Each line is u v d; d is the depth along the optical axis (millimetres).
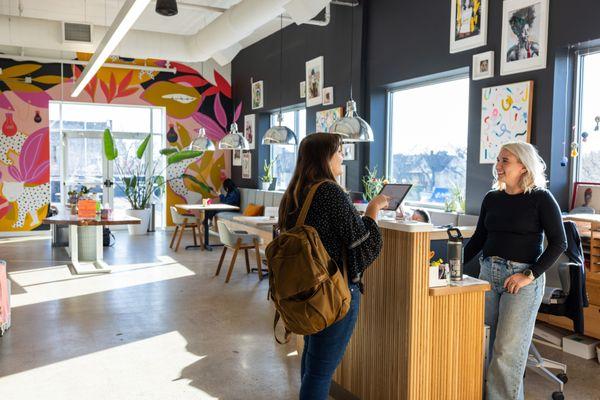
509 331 2869
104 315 5156
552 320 4543
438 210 6395
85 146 11664
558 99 5066
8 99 10750
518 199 2906
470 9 5906
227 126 12594
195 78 12211
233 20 7293
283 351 4184
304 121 10000
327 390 2348
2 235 10852
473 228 4828
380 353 2943
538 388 3492
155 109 12148
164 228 12180
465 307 2900
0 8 8961
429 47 6531
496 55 5641
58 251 9000
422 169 7258
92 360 3965
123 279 6820
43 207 11117
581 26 4773
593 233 4207
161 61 11836
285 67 9938
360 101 7680
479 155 5875
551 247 2768
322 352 2322
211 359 4000
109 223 6797
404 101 7539
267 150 11250
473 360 2955
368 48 7645
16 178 10891
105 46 6016
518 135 5359
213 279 6855
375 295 2979
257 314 5234
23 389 3439
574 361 4020
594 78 5004
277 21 9438
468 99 6230
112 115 11836
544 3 5062
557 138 5090
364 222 2346
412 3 6785
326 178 2377
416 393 2756
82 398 3314
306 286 2152
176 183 12203
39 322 4906
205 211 9344
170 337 4508
